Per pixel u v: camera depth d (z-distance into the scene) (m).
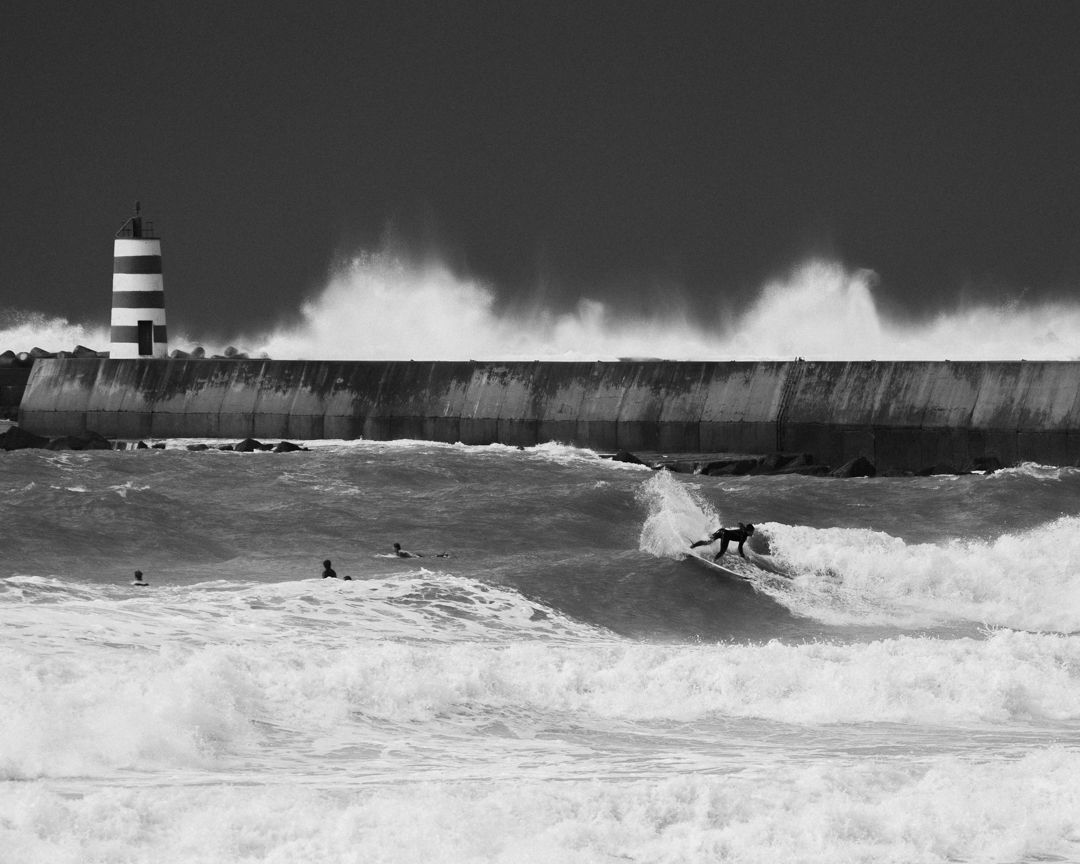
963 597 71.56
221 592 59.56
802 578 72.38
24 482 85.44
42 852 27.58
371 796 31.75
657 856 29.09
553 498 86.56
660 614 64.75
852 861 29.23
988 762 38.69
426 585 63.34
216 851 28.06
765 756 39.59
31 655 42.38
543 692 45.62
